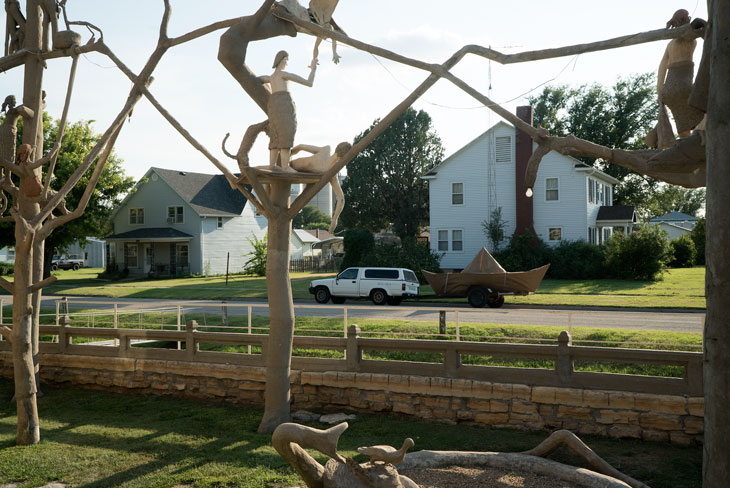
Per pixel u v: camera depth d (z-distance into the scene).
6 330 8.87
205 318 17.30
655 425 8.61
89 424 9.91
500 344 9.62
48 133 33.75
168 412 10.67
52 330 13.16
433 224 37.50
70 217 9.51
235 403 11.31
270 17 8.72
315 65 9.11
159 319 17.95
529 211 34.56
